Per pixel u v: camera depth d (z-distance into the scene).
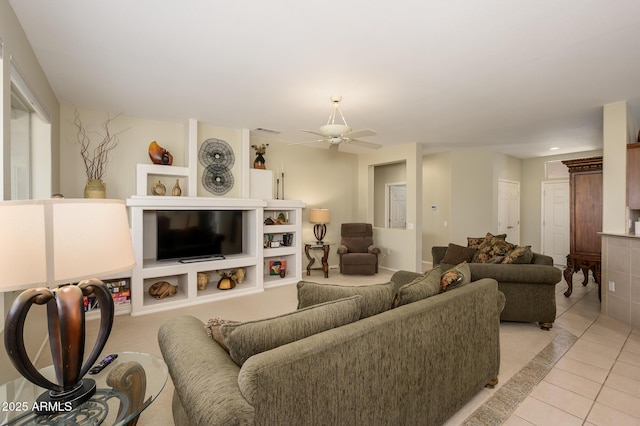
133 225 3.73
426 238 7.21
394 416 1.48
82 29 2.23
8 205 0.96
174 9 2.00
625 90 3.28
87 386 1.25
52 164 3.33
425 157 7.24
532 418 1.89
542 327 3.27
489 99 3.56
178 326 1.54
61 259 1.02
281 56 2.60
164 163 4.27
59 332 1.14
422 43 2.37
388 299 1.69
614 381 2.29
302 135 5.38
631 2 1.88
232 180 5.00
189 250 4.32
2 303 1.89
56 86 3.25
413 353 1.57
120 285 3.75
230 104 3.79
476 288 2.03
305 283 1.73
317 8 1.97
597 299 4.32
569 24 2.12
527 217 7.64
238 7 1.97
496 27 2.16
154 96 3.54
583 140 5.64
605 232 3.69
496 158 6.82
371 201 6.96
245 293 4.61
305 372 1.14
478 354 2.03
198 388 1.06
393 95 3.43
